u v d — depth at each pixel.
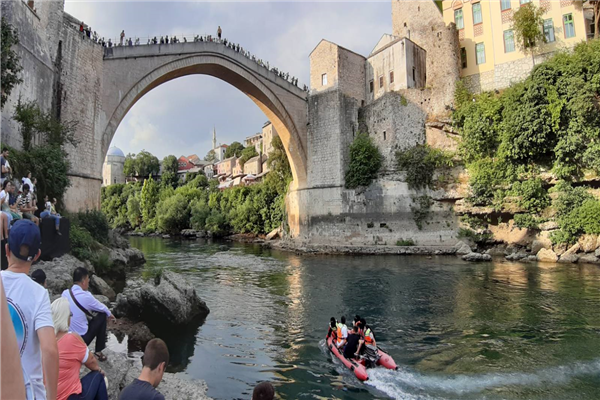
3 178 11.96
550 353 10.64
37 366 2.59
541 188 30.53
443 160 36.81
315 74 43.94
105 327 7.75
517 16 34.72
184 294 14.19
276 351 11.11
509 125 31.70
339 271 25.78
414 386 8.80
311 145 43.44
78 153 24.81
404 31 45.03
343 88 42.25
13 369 1.60
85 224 23.59
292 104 42.66
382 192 38.72
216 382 9.05
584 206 27.17
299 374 9.53
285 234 47.88
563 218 28.31
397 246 36.75
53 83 22.97
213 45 34.94
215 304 16.80
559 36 33.78
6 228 3.10
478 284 20.11
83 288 7.33
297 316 14.85
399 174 38.41
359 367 9.53
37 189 18.89
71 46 24.52
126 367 7.61
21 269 2.99
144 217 79.00
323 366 10.02
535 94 29.84
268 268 27.64
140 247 46.16
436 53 39.38
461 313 14.86
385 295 18.31
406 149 39.06
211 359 10.47
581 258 26.36
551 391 8.42
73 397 4.67
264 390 4.17
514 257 29.45
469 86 39.16
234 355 10.78
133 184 97.19
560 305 15.52
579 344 11.28
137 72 29.81
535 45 35.16
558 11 33.88
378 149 40.75
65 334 4.89
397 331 12.90
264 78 39.72
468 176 35.38
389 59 42.12
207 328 13.25
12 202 12.12
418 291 18.97
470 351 10.91
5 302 1.66
